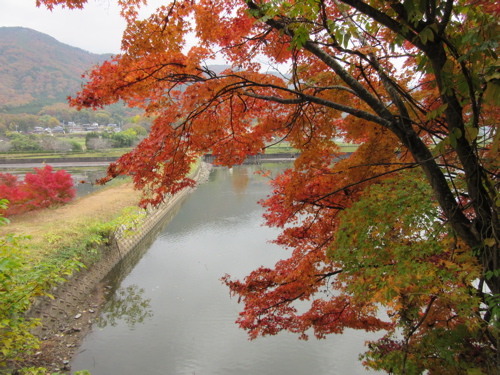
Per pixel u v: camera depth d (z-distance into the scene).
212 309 10.23
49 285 8.78
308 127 4.20
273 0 2.39
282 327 4.78
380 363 3.28
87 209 16.56
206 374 7.33
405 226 2.89
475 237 2.50
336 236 3.32
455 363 2.64
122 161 3.84
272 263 13.34
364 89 3.02
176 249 16.00
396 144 3.79
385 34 3.61
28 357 7.14
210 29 3.81
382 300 2.59
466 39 1.95
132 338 8.70
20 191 16.06
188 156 4.29
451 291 2.53
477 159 2.28
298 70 4.27
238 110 4.16
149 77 3.67
